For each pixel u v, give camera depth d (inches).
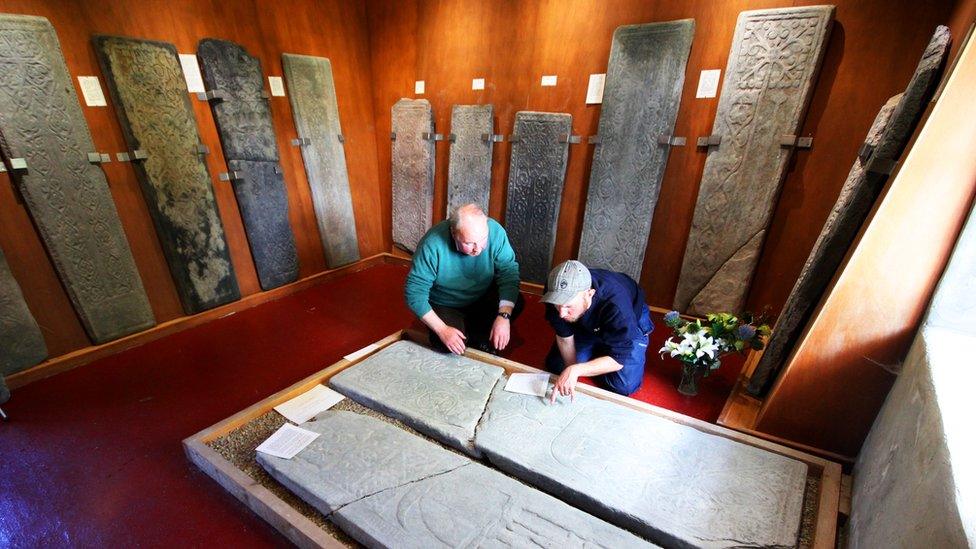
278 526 53.6
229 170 111.7
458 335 80.4
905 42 80.1
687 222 110.2
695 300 110.4
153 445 70.6
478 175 134.8
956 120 45.7
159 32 95.1
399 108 142.5
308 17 123.7
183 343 102.2
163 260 103.7
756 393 78.7
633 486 53.2
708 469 56.0
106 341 95.5
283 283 131.0
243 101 110.9
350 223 148.9
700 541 46.4
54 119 82.0
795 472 55.6
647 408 68.9
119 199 94.1
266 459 58.0
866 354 56.7
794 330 71.5
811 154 92.7
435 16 128.0
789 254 100.2
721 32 95.0
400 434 62.6
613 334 67.0
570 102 116.6
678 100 100.7
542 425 63.4
